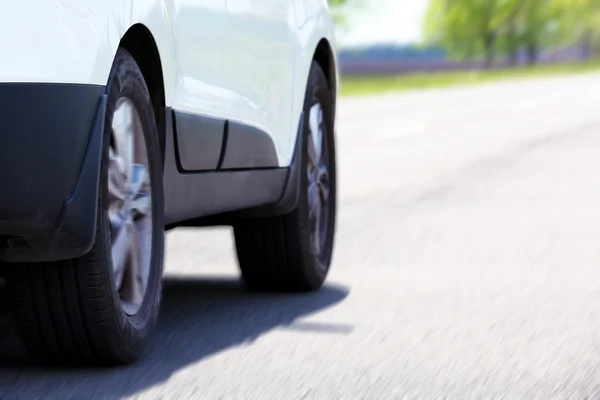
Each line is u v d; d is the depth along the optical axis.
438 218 10.81
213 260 8.34
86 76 4.39
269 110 6.33
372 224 10.36
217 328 5.91
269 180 6.39
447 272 7.80
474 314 6.34
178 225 6.63
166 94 5.12
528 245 9.10
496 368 5.08
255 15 6.12
